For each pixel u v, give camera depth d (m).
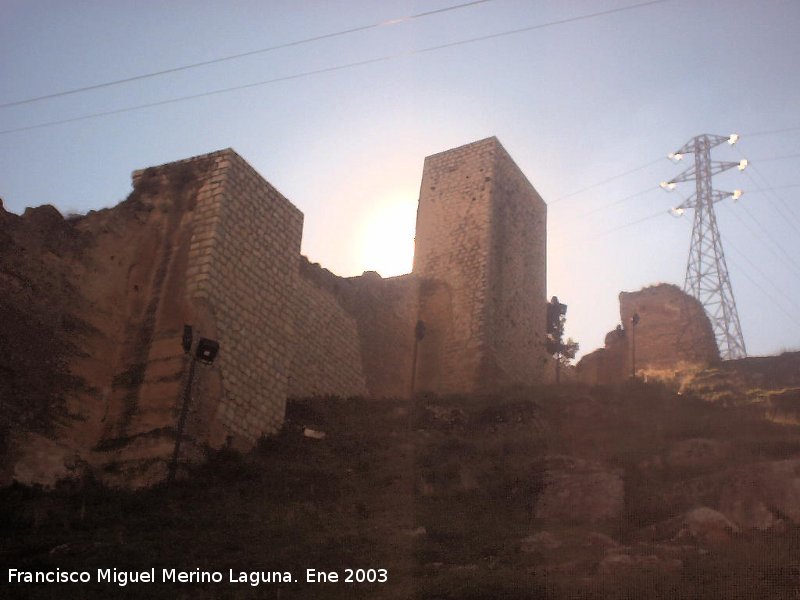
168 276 24.23
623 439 23.70
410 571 14.19
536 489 19.05
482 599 12.34
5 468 19.05
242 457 22.28
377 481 20.73
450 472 21.23
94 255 23.84
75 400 21.78
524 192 43.34
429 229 41.31
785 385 35.94
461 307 37.94
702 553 14.19
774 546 14.78
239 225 25.27
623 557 13.93
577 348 42.72
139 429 21.52
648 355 45.03
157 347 22.89
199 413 21.92
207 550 15.45
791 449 20.67
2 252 21.30
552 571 13.55
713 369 40.22
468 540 16.19
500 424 27.09
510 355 37.78
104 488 19.69
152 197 26.09
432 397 32.06
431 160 43.66
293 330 26.36
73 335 22.42
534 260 42.38
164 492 19.38
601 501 18.03
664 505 17.52
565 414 27.75
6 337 20.64
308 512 18.12
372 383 34.91
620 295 48.31
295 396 29.77
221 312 23.67
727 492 17.59
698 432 23.92
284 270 26.59
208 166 25.80
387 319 37.09
